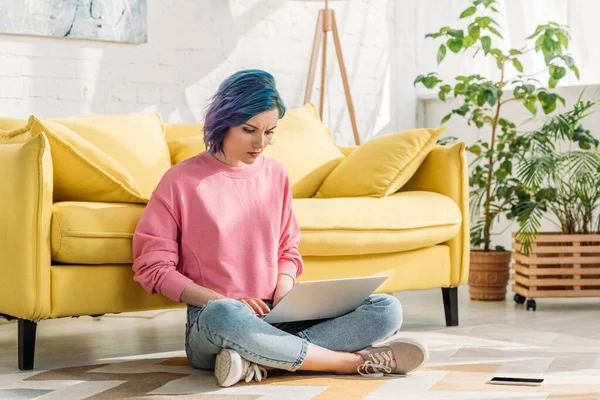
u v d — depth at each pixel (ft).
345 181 10.43
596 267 11.86
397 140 10.48
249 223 7.64
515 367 7.58
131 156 9.12
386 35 15.69
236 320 6.67
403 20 15.94
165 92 13.05
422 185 10.69
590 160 12.01
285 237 8.05
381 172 10.19
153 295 8.22
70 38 12.01
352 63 15.23
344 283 6.97
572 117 12.18
